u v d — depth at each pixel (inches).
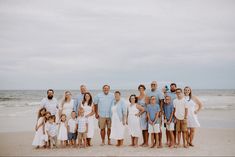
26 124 608.7
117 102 364.8
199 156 290.7
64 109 365.4
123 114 362.9
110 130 374.6
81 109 352.2
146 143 358.3
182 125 341.7
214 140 402.0
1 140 413.7
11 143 389.1
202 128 529.7
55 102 370.9
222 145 360.8
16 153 315.6
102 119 370.3
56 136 351.6
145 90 370.0
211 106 1040.8
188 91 355.3
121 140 367.2
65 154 305.6
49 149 339.9
